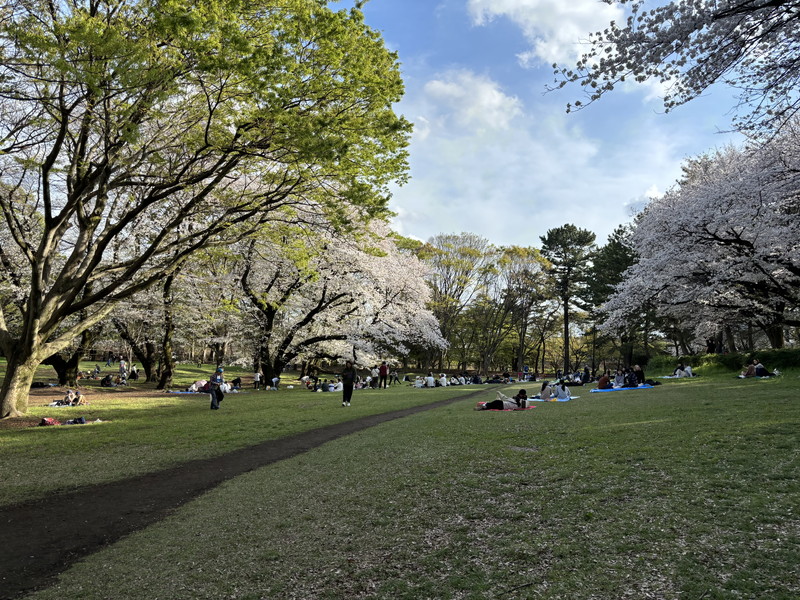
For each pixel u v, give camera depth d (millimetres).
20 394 15391
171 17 8867
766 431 8328
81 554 5062
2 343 15555
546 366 77250
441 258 51281
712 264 18938
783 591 3426
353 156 13359
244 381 39344
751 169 16656
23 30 9094
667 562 3992
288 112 11297
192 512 6227
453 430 11078
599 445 8414
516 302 54281
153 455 9773
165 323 27641
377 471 7660
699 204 17953
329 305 32500
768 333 27594
